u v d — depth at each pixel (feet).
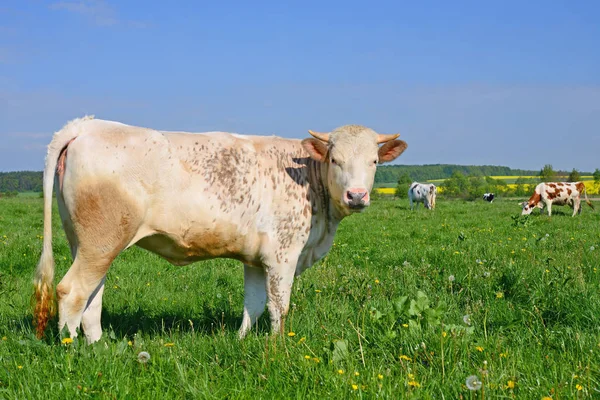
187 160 16.34
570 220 63.98
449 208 90.38
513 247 35.37
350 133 18.13
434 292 22.24
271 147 18.11
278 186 17.62
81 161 15.15
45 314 15.57
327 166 18.49
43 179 15.64
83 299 15.74
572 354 14.08
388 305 19.48
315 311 19.26
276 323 17.88
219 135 17.57
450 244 37.65
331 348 14.06
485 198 169.89
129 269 30.07
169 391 12.24
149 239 16.67
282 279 17.94
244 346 14.75
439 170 491.31
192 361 14.10
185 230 16.46
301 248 18.31
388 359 13.97
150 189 15.76
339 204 18.28
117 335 17.98
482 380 11.72
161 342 15.48
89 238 15.48
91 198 15.21
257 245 17.54
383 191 273.75
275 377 12.75
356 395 11.69
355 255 34.60
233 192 16.78
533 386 12.20
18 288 24.40
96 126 15.76
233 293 24.71
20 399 11.62
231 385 12.66
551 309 18.30
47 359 13.79
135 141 15.67
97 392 11.85
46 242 15.64
